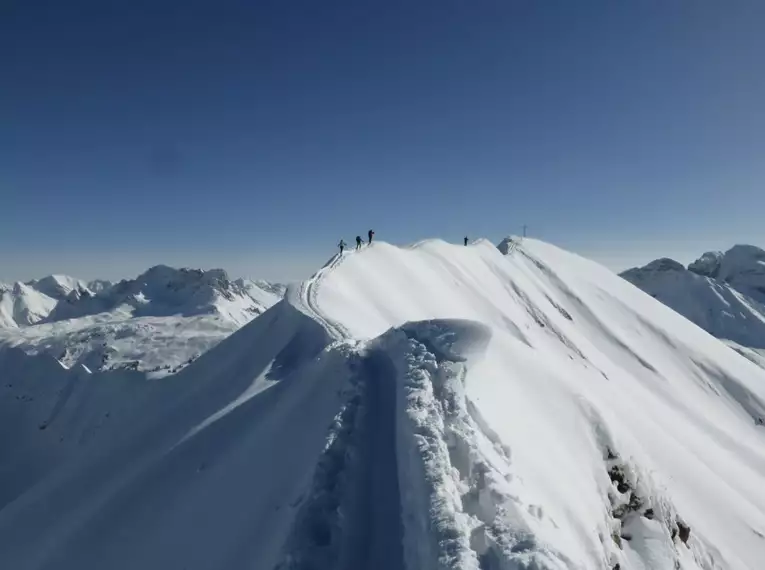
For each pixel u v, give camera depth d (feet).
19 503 101.91
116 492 79.51
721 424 275.39
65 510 88.38
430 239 294.25
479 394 62.85
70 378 461.37
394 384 67.36
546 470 59.82
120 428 123.44
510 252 370.94
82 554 69.15
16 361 553.64
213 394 104.68
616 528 68.90
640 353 317.42
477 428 54.08
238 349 127.85
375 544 41.16
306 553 39.40
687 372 322.34
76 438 374.02
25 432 418.72
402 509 43.78
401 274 210.38
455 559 34.55
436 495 40.68
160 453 86.07
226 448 73.56
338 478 47.85
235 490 59.36
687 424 224.74
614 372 272.31
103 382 415.85
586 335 314.55
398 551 40.22
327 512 43.62
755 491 157.17
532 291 321.52
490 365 72.79
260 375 95.61
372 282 178.81
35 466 361.51
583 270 405.59
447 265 266.98
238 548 47.55
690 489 109.91
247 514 52.21
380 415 59.88
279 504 49.24
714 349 362.74
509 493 42.11
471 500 42.96
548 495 55.31
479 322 84.33
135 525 68.74
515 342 87.61
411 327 84.84
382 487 47.52
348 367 73.46
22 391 489.67
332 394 67.51
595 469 73.36
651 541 71.00
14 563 80.23
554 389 81.35
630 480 76.74
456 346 74.79
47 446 384.27
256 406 81.46
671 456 118.52
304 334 107.55
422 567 36.11
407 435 51.11
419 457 46.19
